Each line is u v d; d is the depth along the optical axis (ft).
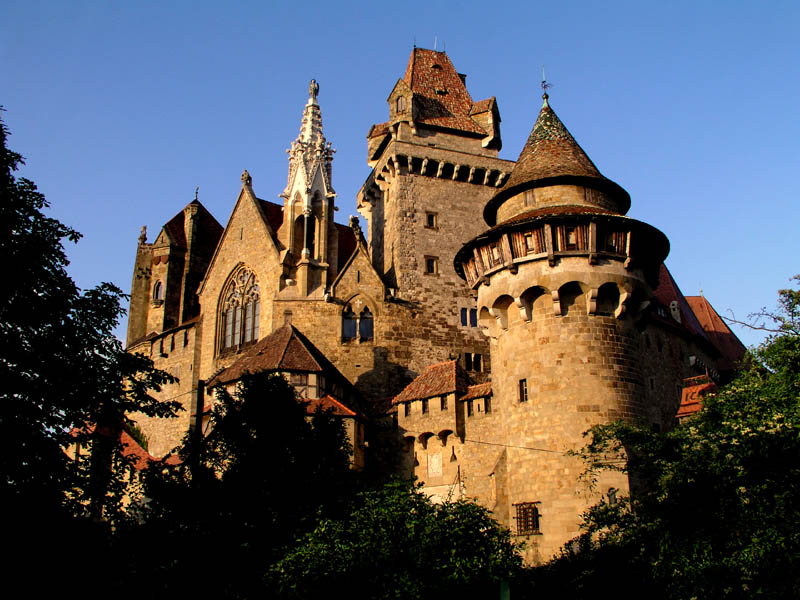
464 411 163.32
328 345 194.29
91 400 103.50
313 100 215.72
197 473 111.14
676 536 83.76
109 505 104.22
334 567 91.30
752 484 84.12
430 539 93.56
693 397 158.92
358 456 163.53
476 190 223.92
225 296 212.84
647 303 144.56
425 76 239.30
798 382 91.97
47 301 102.37
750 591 77.87
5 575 88.38
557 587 101.30
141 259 240.94
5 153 105.29
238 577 102.01
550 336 140.26
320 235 204.54
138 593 101.09
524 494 136.77
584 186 148.25
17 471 92.38
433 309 207.00
